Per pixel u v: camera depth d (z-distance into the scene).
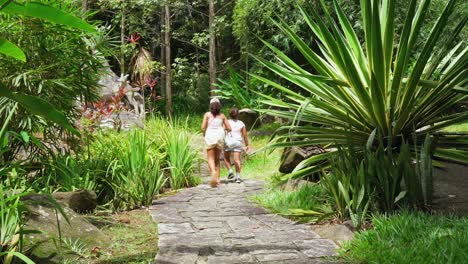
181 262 3.05
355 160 4.11
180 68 17.25
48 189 4.41
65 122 1.32
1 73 4.25
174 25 19.94
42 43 4.32
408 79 4.13
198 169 7.48
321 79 4.12
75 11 4.58
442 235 3.03
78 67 4.66
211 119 6.72
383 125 4.40
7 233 2.64
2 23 3.84
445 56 4.91
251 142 11.05
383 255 2.93
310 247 3.39
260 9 12.56
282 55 4.82
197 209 4.84
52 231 3.24
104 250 3.34
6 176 3.66
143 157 5.38
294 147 5.96
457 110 7.60
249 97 14.14
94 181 4.88
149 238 3.72
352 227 3.63
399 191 3.88
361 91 4.15
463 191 4.61
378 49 4.03
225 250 3.32
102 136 6.16
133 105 11.70
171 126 6.93
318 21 4.20
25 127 4.31
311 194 4.76
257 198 5.28
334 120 4.68
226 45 20.28
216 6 18.28
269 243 3.50
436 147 4.51
